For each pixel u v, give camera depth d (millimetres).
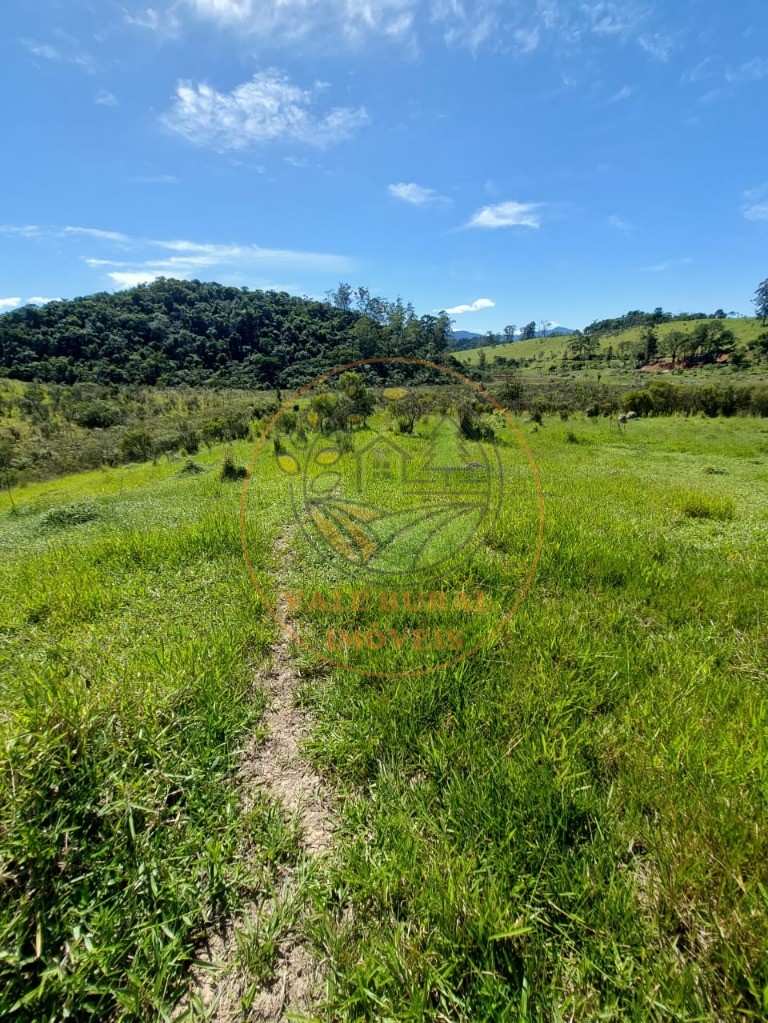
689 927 1264
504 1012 1057
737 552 4375
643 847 1492
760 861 1356
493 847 1440
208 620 3043
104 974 1194
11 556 5082
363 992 1111
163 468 17797
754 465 11172
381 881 1385
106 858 1430
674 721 1956
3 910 1246
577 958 1196
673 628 2887
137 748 1745
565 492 6891
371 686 2270
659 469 10531
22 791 1442
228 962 1258
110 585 3723
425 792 1685
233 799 1715
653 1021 1073
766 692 2213
